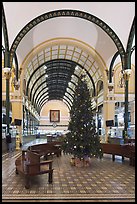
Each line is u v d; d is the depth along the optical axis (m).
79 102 8.36
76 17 12.50
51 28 14.76
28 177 5.07
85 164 8.03
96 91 21.41
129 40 12.39
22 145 16.17
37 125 44.97
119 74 16.92
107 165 8.29
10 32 11.87
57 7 11.55
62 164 8.60
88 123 8.20
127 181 5.77
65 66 24.67
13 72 16.41
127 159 9.87
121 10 11.53
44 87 36.88
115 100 16.78
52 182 5.62
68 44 16.27
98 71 19.55
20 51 15.20
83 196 4.46
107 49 15.73
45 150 10.22
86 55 18.89
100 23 12.23
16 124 13.66
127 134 12.57
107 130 16.25
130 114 16.80
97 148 8.11
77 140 8.02
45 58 20.78
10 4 10.81
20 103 16.41
